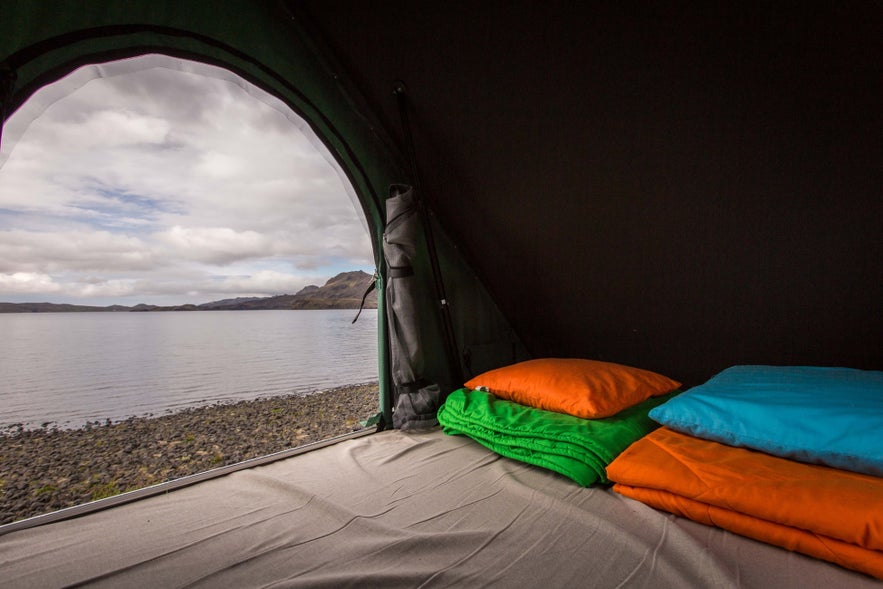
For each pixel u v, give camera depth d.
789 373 1.61
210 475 1.49
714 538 1.02
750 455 1.18
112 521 1.17
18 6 1.13
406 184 2.35
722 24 1.41
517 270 2.66
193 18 1.52
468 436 1.91
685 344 2.44
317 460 1.67
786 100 1.48
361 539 1.06
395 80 1.96
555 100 1.84
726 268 2.03
